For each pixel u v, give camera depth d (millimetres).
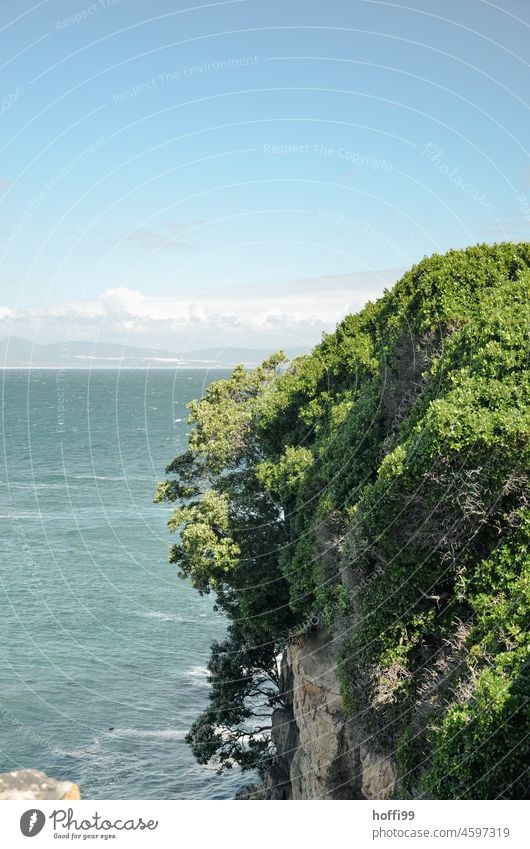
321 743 29375
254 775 49219
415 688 22656
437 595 23125
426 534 23250
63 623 69500
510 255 37188
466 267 36344
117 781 47969
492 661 19344
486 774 17047
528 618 19703
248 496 40938
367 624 24234
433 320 34281
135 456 154375
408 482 23703
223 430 45375
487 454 22141
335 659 30297
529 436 21562
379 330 42094
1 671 60438
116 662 62344
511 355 25031
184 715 55438
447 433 22719
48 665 61688
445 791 17609
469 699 18828
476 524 22438
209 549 38562
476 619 21828
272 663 44312
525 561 21188
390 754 22859
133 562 85750
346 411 36125
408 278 41344
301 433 41438
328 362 44031
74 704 56312
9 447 167750
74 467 141875
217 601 40969
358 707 24531
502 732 17234
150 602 74562
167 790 47438
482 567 21797
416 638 23281
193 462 47031
